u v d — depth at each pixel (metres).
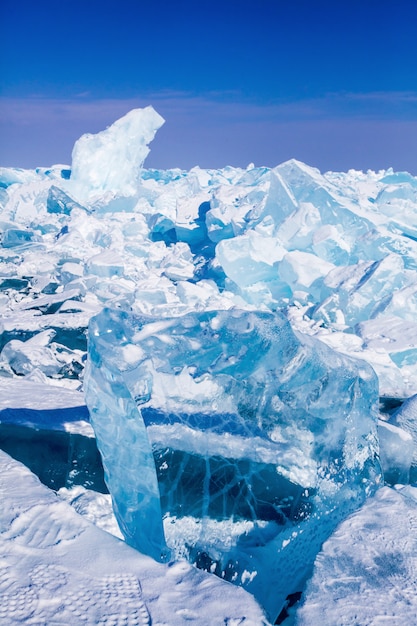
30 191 23.80
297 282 12.55
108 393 2.84
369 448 3.30
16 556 2.31
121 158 26.91
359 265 11.95
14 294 11.70
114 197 22.30
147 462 2.76
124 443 2.86
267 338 2.92
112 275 14.37
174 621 2.02
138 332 2.94
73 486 3.68
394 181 24.53
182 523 2.81
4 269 13.59
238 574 2.75
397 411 4.48
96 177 26.47
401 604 2.12
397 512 2.74
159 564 2.34
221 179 33.38
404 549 2.45
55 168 33.91
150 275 14.73
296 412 2.99
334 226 15.24
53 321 8.13
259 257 13.30
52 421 3.75
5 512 2.62
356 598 2.16
